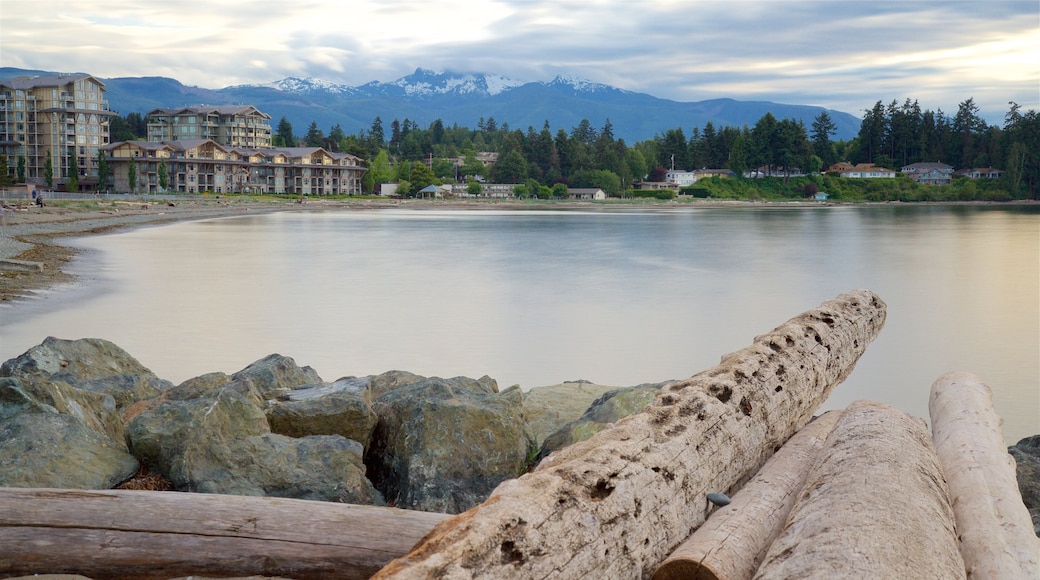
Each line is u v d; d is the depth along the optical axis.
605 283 28.44
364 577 4.34
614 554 3.49
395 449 6.31
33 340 15.72
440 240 53.00
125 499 4.43
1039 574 3.76
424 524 4.48
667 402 4.87
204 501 4.48
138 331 17.16
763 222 92.00
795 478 4.92
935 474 4.52
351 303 22.33
